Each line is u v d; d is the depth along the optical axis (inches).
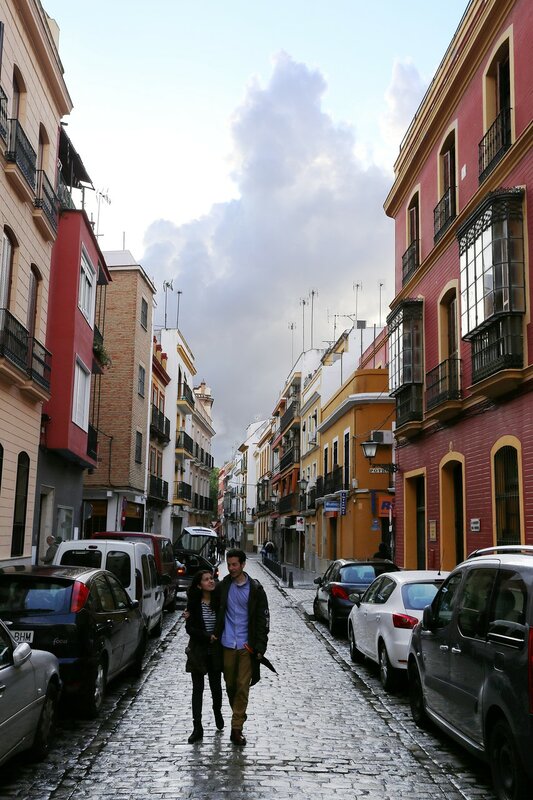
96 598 329.1
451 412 632.4
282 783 230.1
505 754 206.4
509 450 535.5
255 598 280.8
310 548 1683.1
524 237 505.0
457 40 642.8
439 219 701.9
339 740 285.0
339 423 1315.2
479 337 561.0
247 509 3873.0
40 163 704.4
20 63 610.9
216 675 294.0
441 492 684.1
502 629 214.2
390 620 384.8
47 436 764.0
